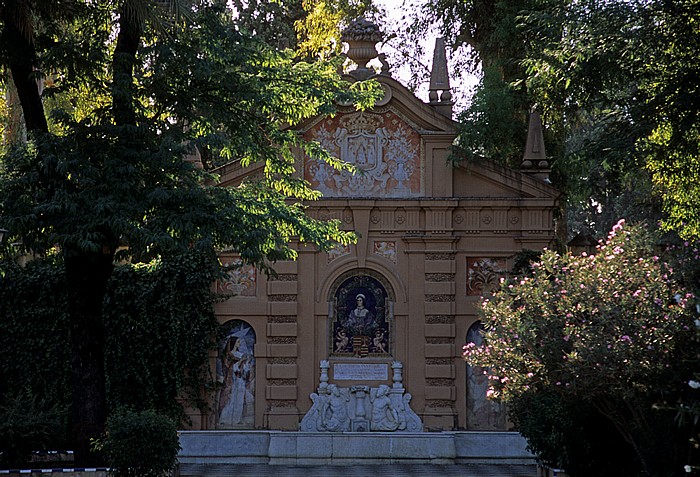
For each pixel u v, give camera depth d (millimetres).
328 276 29109
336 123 29484
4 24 21906
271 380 28797
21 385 27719
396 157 29391
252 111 24219
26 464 23797
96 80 22375
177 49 21562
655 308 17219
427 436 27906
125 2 21031
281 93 23297
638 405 17656
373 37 29734
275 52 23453
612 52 22469
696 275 18109
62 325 27844
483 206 29062
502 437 28125
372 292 29234
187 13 21094
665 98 22062
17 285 27797
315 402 28562
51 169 20797
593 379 17156
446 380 28812
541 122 30812
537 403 21672
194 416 28406
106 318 27891
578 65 22812
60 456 25391
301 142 24156
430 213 29078
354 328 29078
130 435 21016
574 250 29094
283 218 22984
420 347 28922
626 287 17953
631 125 22938
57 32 22781
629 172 26375
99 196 20594
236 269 29000
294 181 24438
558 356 18141
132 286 27922
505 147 31797
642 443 17734
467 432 28188
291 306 28953
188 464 27750
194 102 22344
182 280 28188
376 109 29344
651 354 16859
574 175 30984
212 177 23875
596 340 17125
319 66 23844
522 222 29031
